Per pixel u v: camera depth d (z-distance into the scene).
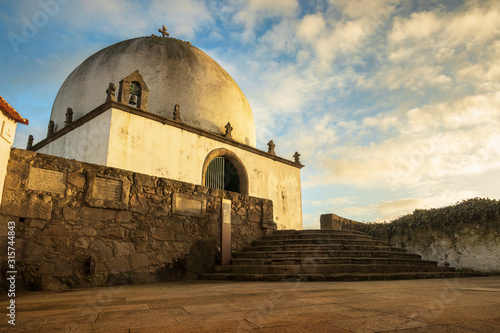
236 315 2.88
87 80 15.81
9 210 6.25
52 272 6.54
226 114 17.61
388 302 3.45
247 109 19.48
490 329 2.13
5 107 5.86
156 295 4.81
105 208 7.64
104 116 12.67
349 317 2.63
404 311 2.85
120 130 12.49
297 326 2.35
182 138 14.56
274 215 18.28
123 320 2.77
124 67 15.60
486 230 11.83
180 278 8.66
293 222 19.39
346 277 7.36
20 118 6.28
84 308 3.54
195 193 9.75
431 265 10.13
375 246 10.33
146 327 2.46
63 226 6.92
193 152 14.86
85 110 15.16
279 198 18.88
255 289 5.45
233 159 16.92
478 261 11.91
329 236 11.05
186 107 15.99
